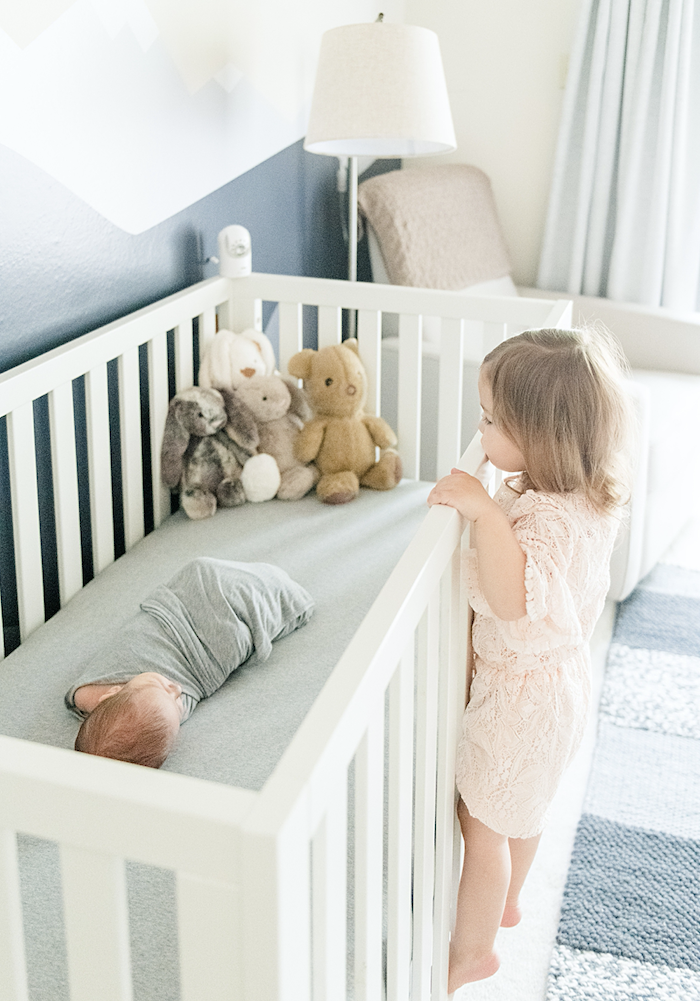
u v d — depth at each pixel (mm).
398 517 1869
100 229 1719
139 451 1779
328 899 603
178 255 1976
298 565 1667
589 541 1014
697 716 1899
